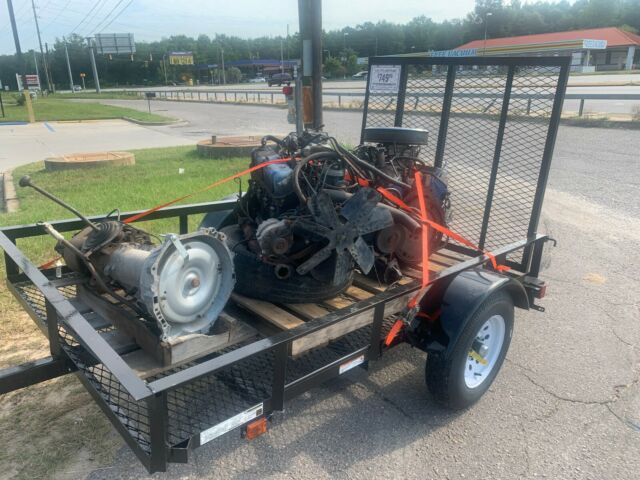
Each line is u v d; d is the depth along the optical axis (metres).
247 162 11.59
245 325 2.85
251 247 3.26
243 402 2.54
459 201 4.50
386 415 3.33
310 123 8.27
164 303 2.42
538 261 4.10
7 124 24.66
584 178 9.98
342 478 2.79
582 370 3.87
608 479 2.84
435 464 2.92
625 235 6.94
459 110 4.40
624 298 5.08
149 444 2.16
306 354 3.04
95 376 2.60
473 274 3.32
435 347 3.12
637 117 16.50
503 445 3.08
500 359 3.57
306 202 3.02
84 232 3.27
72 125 23.94
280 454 2.96
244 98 41.88
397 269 3.48
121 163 11.22
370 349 2.94
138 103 42.88
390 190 3.64
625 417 3.35
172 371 2.76
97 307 3.08
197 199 7.80
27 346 3.91
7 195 8.28
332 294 3.25
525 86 3.93
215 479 2.76
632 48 61.53
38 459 2.86
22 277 3.54
